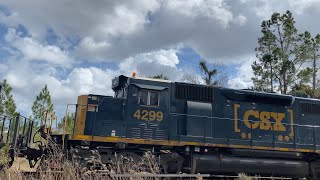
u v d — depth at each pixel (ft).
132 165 36.19
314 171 48.80
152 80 44.45
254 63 116.06
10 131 41.42
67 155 38.63
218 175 44.37
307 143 49.34
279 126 48.55
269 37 114.52
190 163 43.86
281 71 107.86
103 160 40.55
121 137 41.39
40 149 38.88
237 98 47.88
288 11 114.01
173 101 44.78
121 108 42.57
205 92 46.44
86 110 41.50
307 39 111.55
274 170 46.44
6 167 29.12
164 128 43.45
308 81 110.63
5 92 84.23
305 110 50.80
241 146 45.70
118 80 44.91
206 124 45.09
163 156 43.37
